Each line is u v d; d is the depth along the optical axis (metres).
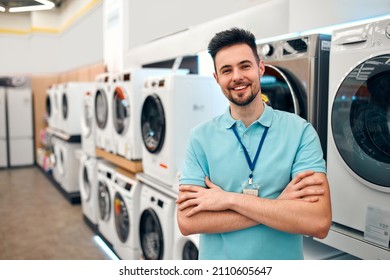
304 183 1.35
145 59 4.39
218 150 1.50
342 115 1.66
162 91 2.80
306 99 1.89
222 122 1.54
